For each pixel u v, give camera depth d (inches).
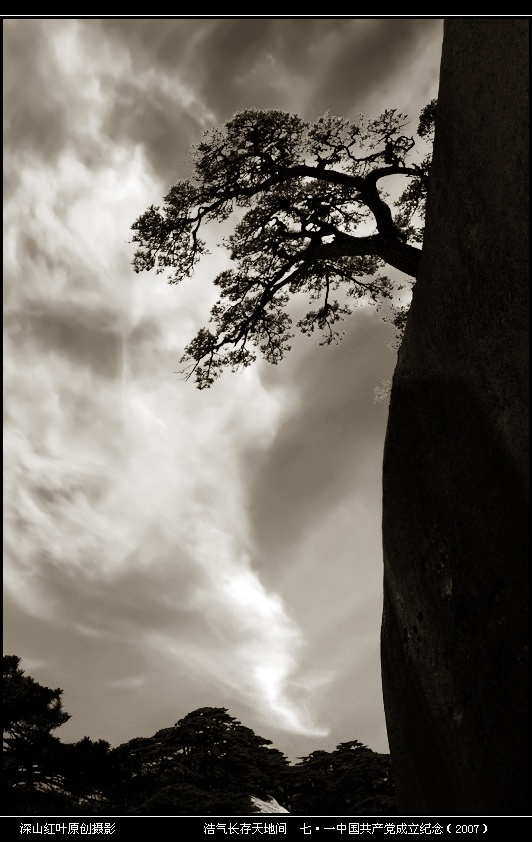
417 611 305.0
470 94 273.3
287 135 607.2
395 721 333.4
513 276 248.1
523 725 236.7
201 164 604.4
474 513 266.7
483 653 258.8
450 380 287.1
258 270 645.9
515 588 242.4
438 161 298.5
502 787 246.5
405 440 318.0
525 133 240.8
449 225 289.0
